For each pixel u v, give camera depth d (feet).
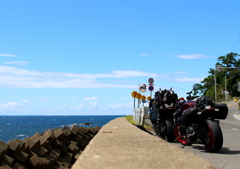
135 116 67.15
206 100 24.84
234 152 25.70
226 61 411.95
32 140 27.53
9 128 254.06
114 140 16.16
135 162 9.48
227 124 80.12
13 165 23.36
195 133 25.75
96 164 8.95
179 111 29.30
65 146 33.47
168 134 31.30
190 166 9.07
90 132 41.86
